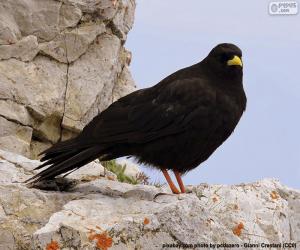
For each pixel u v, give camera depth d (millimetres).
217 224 12383
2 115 18656
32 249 12039
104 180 14539
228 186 14352
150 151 13875
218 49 14188
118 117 13898
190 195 13281
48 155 13617
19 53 19203
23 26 19359
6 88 18859
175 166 14086
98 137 13688
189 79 14094
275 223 13742
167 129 13758
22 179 14094
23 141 19016
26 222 12820
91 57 20344
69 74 19859
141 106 13953
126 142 13805
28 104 19031
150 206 12797
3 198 13062
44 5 19500
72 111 19781
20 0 19234
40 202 13148
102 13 20328
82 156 13430
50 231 11742
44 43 19578
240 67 14070
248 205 13781
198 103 13750
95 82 20172
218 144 14172
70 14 19812
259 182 14742
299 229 14438
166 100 13859
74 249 11664
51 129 19750
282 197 14688
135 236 11836
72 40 19875
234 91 14070
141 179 19812
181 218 12039
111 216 12359
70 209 12453
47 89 19391
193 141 13836
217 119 13820
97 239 11672
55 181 14141
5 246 12531
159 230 11938
